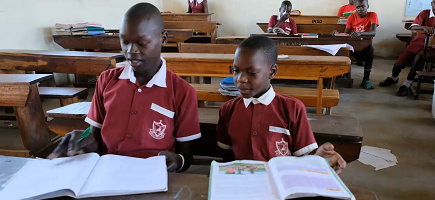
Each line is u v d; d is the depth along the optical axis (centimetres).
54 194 65
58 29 390
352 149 129
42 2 392
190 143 111
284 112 105
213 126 144
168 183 70
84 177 71
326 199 61
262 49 94
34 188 66
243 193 63
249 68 94
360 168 192
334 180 67
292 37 358
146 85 99
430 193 165
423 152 214
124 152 101
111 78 105
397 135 245
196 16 550
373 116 291
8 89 169
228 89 202
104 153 110
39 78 179
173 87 104
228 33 725
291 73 196
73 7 456
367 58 393
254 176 70
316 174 70
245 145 107
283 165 74
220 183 68
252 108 106
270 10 697
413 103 332
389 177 181
